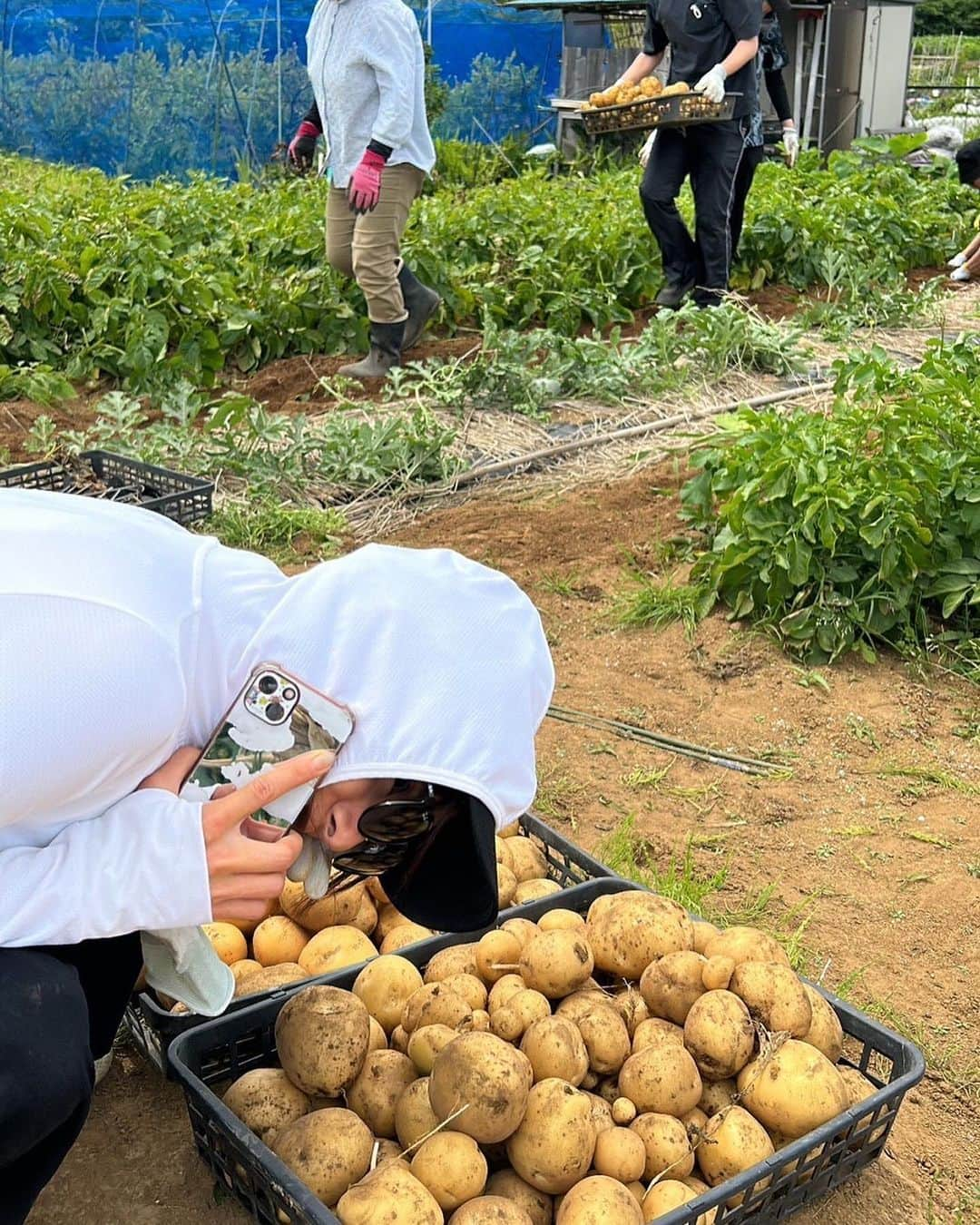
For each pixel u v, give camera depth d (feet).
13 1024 5.74
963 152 32.89
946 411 17.63
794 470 16.31
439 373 25.18
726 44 30.25
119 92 69.77
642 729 14.29
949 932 11.10
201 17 69.87
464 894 6.74
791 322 32.40
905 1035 9.86
